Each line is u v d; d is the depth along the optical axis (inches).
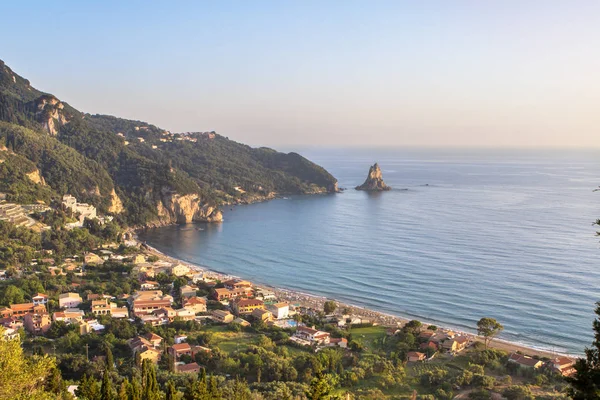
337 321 5767.7
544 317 5871.1
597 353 1688.0
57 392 3117.6
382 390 3991.1
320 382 2251.5
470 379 4008.4
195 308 5984.3
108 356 4269.2
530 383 4035.4
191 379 3791.8
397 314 6215.6
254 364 4311.0
